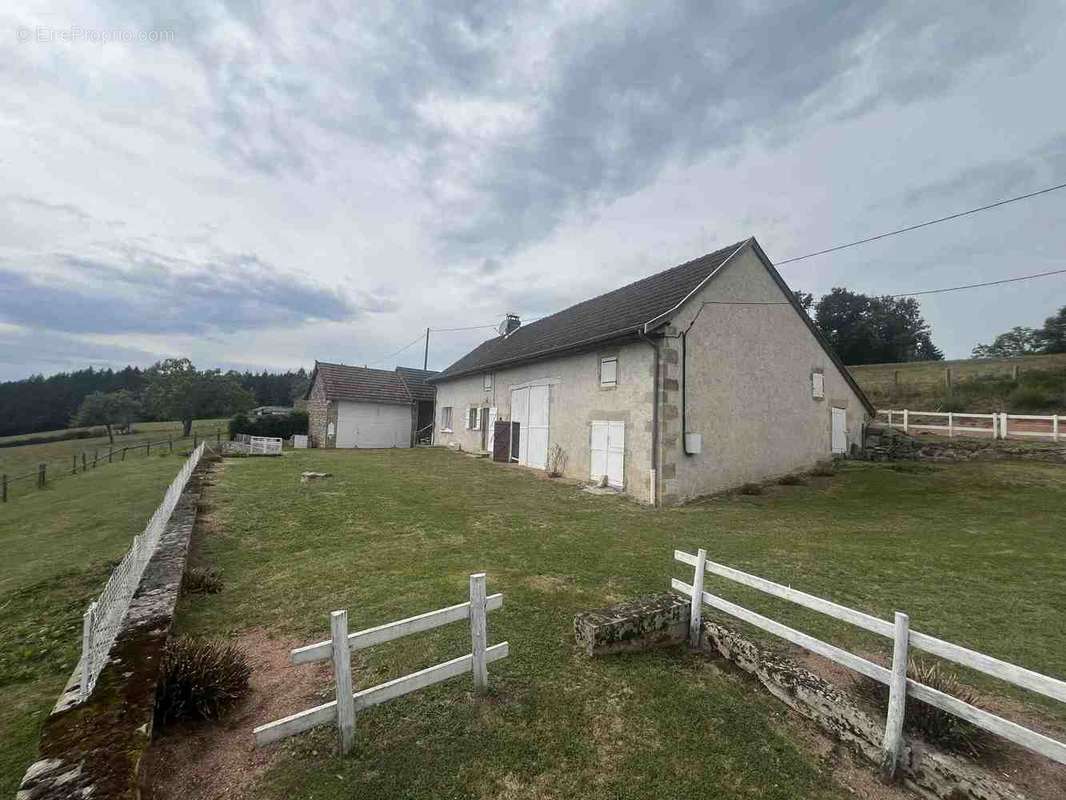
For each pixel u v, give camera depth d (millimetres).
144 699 2889
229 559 6641
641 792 2691
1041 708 3488
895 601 5258
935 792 2691
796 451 14336
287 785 2662
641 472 11508
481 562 6535
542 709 3396
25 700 3572
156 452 26672
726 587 5695
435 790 2660
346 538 7680
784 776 2855
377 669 3863
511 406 18344
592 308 18156
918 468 13680
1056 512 9227
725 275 12656
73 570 6422
